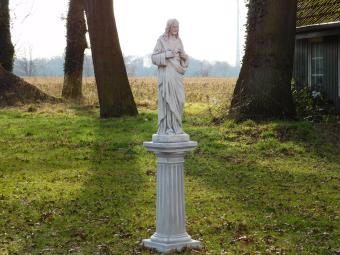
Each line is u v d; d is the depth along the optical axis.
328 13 25.78
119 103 25.80
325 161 17.30
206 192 13.52
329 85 25.28
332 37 25.12
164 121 9.20
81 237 10.25
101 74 25.80
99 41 25.69
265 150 18.58
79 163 17.09
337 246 9.73
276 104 22.20
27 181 14.80
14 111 29.16
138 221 11.12
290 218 11.35
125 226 10.85
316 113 23.72
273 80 22.31
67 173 15.69
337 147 18.92
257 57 22.52
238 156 17.80
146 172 15.80
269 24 22.38
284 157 17.81
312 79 26.48
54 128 23.06
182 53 9.16
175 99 9.13
